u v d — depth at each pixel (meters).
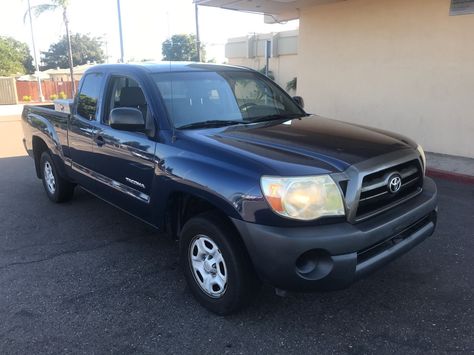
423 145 8.83
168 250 4.48
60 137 5.33
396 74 9.03
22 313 3.35
